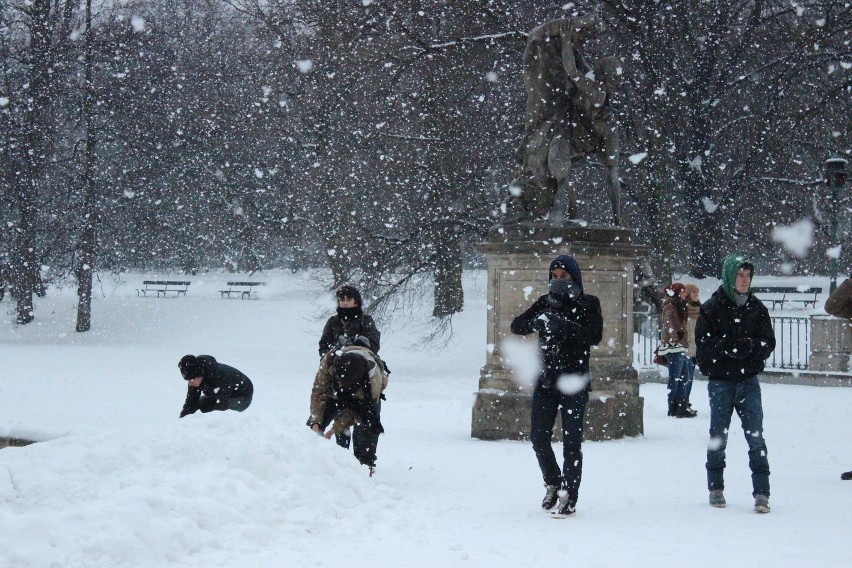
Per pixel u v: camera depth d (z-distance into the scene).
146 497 6.84
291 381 30.47
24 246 50.31
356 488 8.38
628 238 14.30
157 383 28.61
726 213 43.00
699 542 7.09
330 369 10.18
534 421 8.41
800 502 8.81
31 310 51.72
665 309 16.72
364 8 36.09
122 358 39.28
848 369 24.31
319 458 8.39
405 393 28.25
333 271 39.31
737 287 8.48
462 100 37.06
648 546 6.95
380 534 7.31
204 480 7.40
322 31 38.00
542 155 14.59
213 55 51.00
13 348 44.75
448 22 36.88
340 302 10.58
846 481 10.03
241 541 6.79
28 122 48.16
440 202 36.91
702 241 42.09
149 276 64.81
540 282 13.97
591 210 37.38
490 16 34.53
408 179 38.59
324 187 40.19
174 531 6.56
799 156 44.16
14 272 50.62
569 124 14.79
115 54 48.38
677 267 44.22
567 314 8.38
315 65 39.69
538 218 14.63
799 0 39.50
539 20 34.00
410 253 36.47
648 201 35.03
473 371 35.34
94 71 49.16
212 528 6.84
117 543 6.25
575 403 8.27
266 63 46.59
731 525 7.75
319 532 7.27
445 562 6.40
